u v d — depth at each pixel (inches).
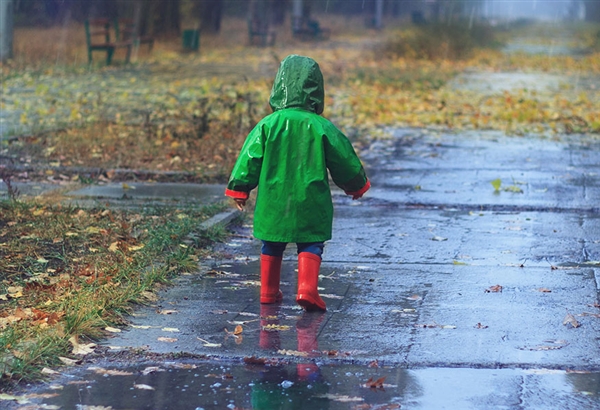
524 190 558.6
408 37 1984.5
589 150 722.8
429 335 294.5
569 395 243.1
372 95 1149.1
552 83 1400.1
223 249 422.9
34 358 263.3
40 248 404.2
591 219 482.9
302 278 319.6
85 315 296.2
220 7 2512.3
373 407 235.9
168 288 354.0
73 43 1946.4
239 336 293.3
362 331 299.3
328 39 2701.8
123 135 745.0
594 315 314.3
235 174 319.6
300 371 262.5
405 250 419.5
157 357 273.1
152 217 468.4
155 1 2218.3
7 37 1535.4
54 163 637.3
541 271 379.2
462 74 1598.2
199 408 235.5
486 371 262.2
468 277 371.2
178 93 1135.6
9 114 910.4
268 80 1266.0
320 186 317.4
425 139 789.9
